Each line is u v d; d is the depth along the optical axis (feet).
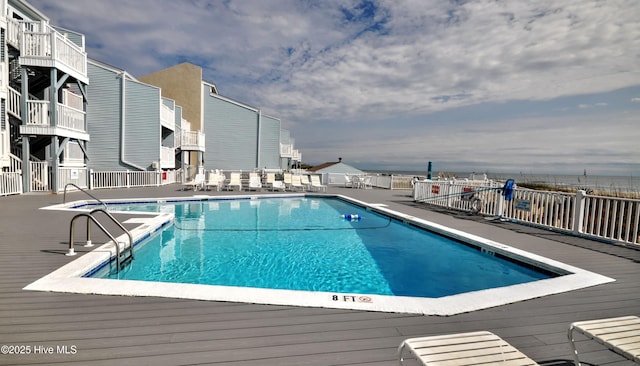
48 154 45.32
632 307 10.48
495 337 6.02
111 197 39.73
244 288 11.02
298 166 124.16
